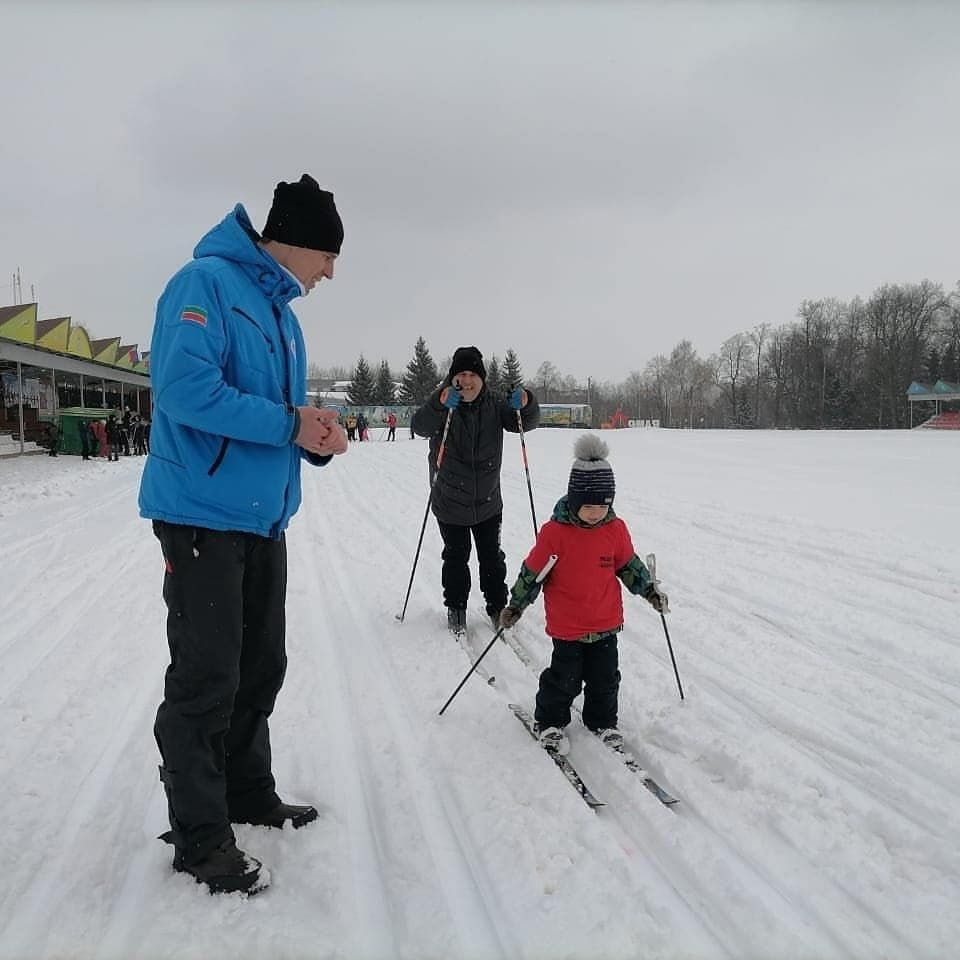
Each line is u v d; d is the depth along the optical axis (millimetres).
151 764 2754
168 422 1981
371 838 2318
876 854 2232
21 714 3234
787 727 3113
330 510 10203
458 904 1999
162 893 1975
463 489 4496
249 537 2133
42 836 2262
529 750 2910
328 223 2219
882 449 19672
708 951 1835
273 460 2098
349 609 5016
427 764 2791
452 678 3693
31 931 1832
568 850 2230
